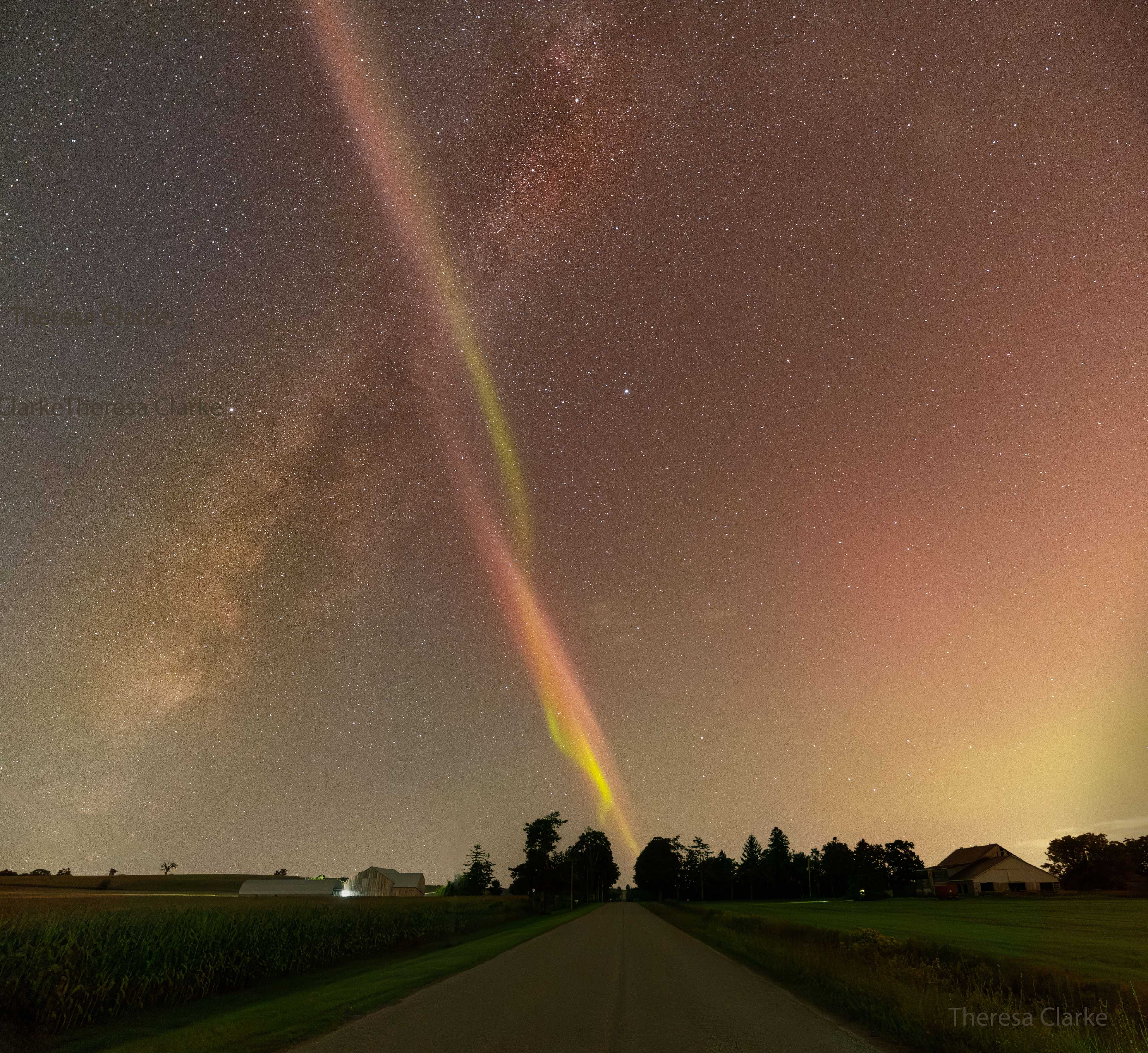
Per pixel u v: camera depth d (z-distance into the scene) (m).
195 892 105.25
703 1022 11.27
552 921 49.22
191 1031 11.37
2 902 23.86
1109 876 94.62
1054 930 33.53
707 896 145.62
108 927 16.09
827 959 16.86
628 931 36.66
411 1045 9.57
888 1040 9.90
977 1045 8.95
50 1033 13.50
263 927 20.56
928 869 111.88
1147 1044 8.56
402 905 39.66
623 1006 12.81
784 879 138.25
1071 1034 8.70
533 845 114.62
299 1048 9.49
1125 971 17.17
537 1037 10.09
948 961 15.15
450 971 18.64
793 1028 10.78
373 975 18.27
